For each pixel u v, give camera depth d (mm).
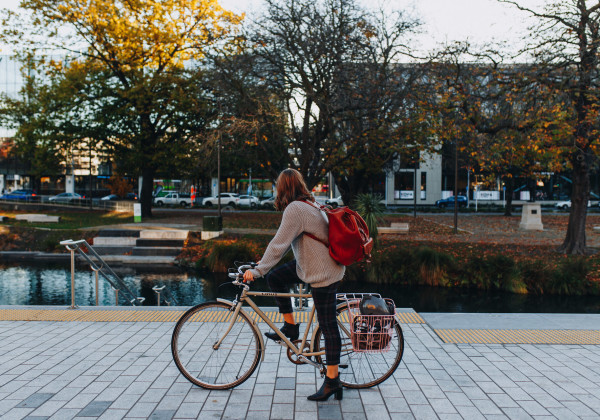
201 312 3447
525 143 11531
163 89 23719
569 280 10938
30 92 25781
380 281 12336
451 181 46312
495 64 12555
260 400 3178
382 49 15742
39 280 13062
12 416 2891
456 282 11852
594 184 46281
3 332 4738
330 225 3078
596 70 11375
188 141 25578
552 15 11930
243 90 14891
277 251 3043
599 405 3109
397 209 37688
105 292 11594
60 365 3801
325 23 14367
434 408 3061
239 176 42062
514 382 3508
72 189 52938
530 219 21016
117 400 3146
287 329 3438
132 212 29031
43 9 21844
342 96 14820
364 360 3439
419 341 4543
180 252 16812
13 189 54469
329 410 3027
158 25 22516
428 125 14602
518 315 5496
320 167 16359
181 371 3389
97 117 24203
